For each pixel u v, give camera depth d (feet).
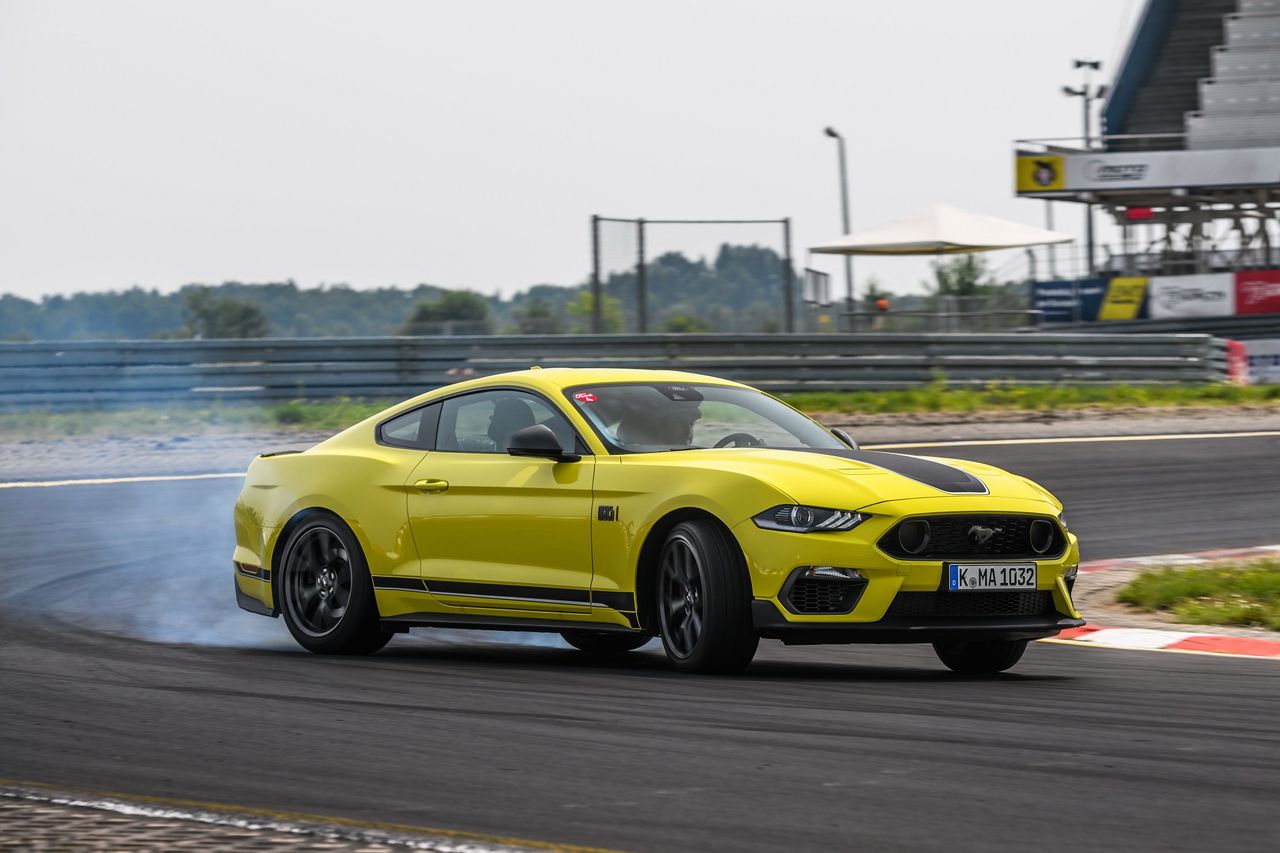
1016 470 181.16
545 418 81.71
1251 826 42.73
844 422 227.81
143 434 221.46
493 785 48.49
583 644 91.25
